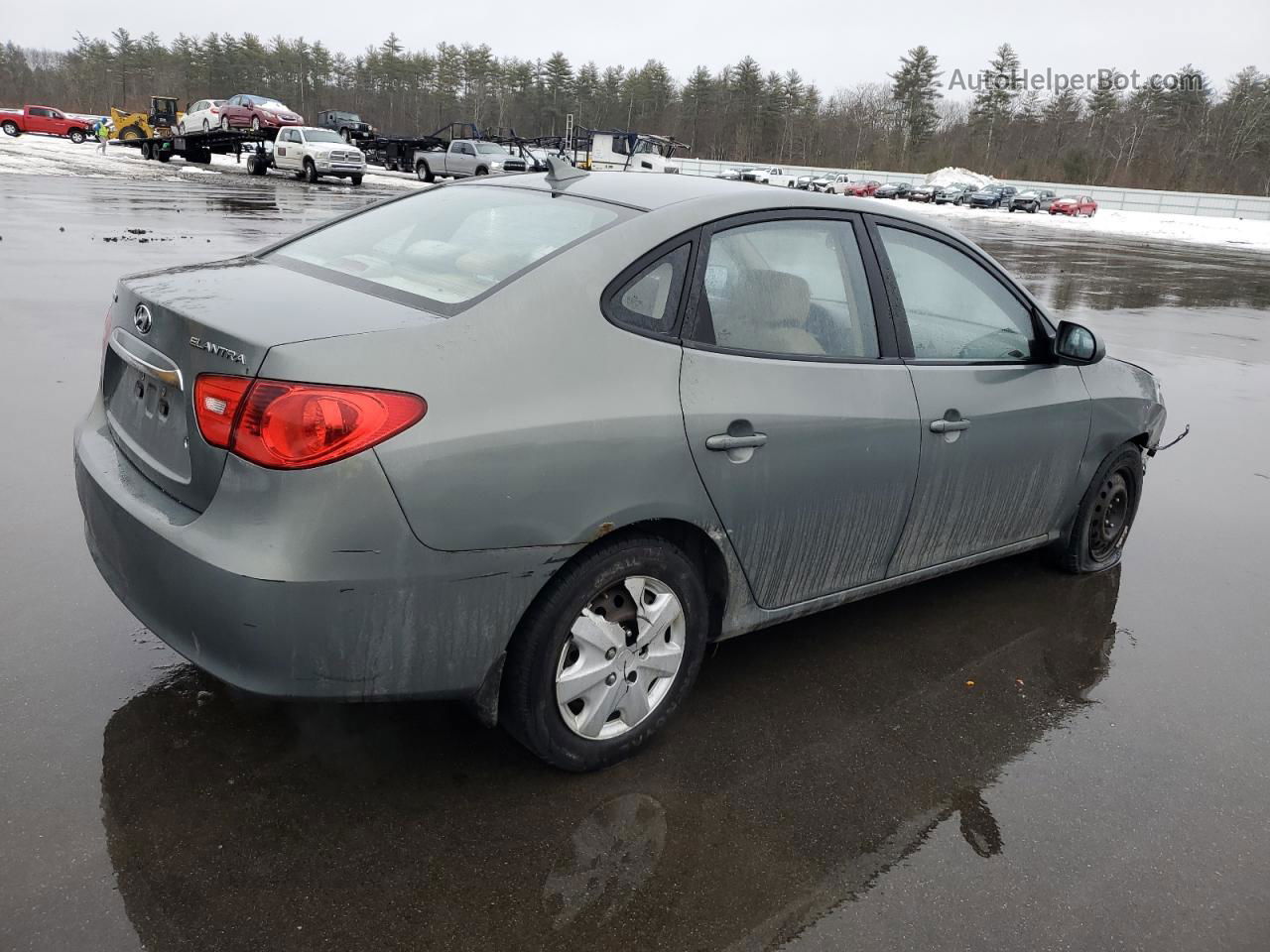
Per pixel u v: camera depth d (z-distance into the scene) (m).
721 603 2.90
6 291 8.80
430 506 2.16
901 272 3.32
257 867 2.26
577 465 2.35
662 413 2.51
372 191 28.58
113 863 2.23
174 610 2.24
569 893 2.26
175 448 2.37
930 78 109.12
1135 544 4.93
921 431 3.22
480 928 2.13
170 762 2.61
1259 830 2.70
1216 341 12.23
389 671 2.24
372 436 2.09
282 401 2.07
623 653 2.64
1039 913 2.31
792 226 3.01
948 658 3.59
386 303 2.45
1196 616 4.10
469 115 119.81
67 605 3.39
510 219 2.90
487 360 2.28
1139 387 4.32
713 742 2.93
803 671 3.41
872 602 4.06
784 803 2.66
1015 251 26.56
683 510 2.59
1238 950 2.25
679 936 2.16
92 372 6.42
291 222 16.83
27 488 4.39
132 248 12.02
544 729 2.53
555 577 2.44
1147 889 2.43
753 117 116.81
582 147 38.56
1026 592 4.25
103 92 123.00
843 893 2.33
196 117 40.38
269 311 2.32
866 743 2.99
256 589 2.07
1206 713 3.32
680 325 2.64
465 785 2.61
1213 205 71.12
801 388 2.87
